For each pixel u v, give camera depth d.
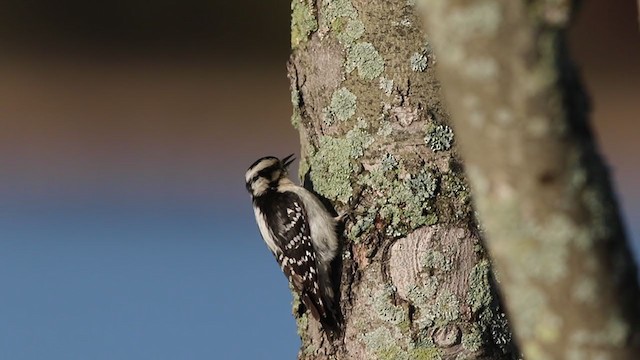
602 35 31.56
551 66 4.77
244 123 33.12
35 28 35.09
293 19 11.08
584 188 4.82
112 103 33.50
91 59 34.88
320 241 10.70
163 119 33.06
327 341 10.78
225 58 35.34
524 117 4.78
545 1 4.75
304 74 10.97
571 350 4.86
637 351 4.84
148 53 35.47
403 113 10.41
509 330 10.34
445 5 4.78
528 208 4.84
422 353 10.18
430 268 10.27
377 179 10.47
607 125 30.58
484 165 4.87
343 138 10.69
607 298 4.83
